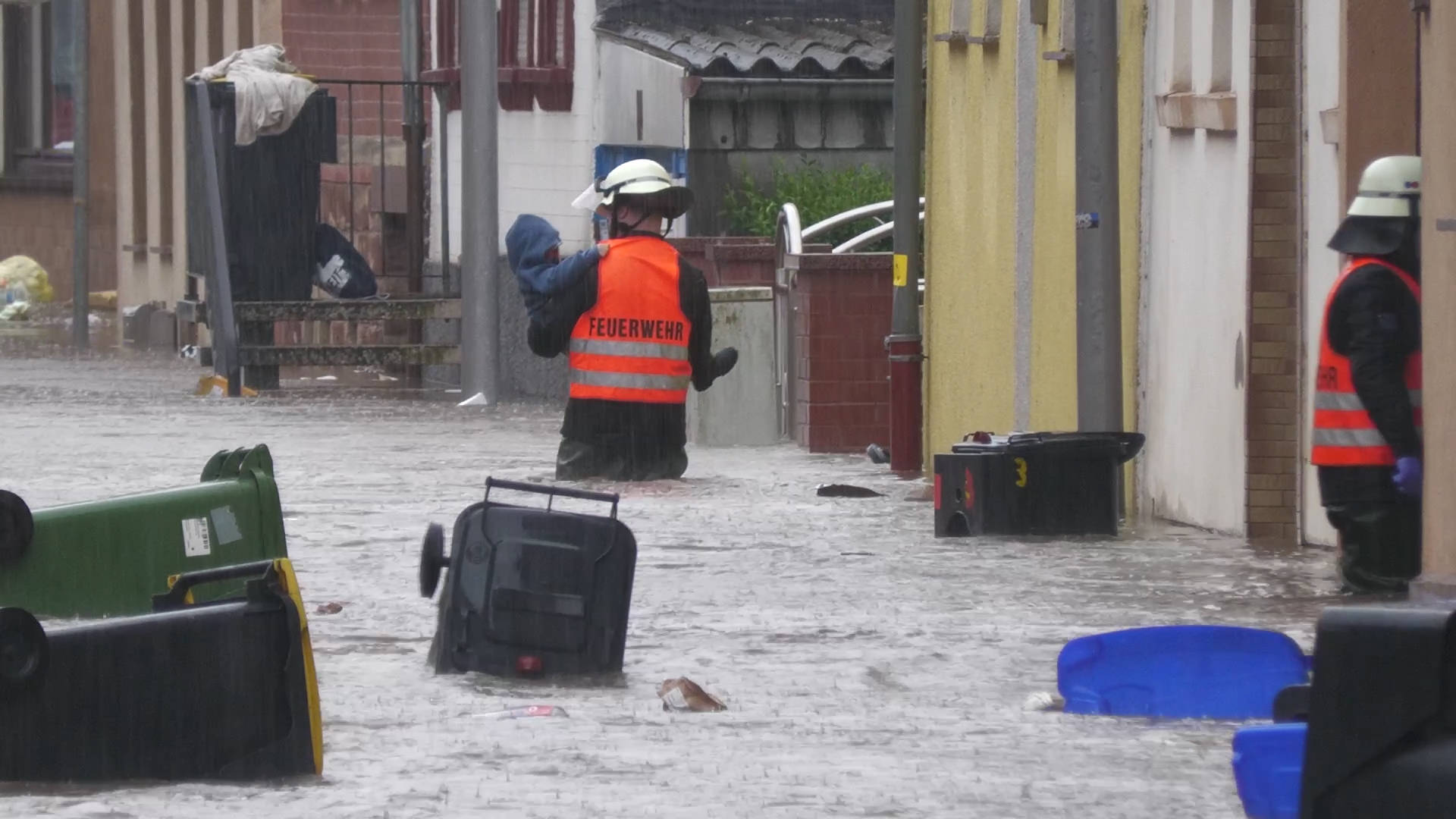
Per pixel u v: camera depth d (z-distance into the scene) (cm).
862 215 5706
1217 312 3466
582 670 2203
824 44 7206
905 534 3472
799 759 1764
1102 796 1600
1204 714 2009
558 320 4422
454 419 6450
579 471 4456
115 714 1605
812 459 5197
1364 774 1050
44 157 12812
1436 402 2516
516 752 1800
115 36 11462
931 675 2220
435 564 2236
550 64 7688
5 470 4622
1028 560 3111
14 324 11831
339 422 6225
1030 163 4328
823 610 2656
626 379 4431
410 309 7406
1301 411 3259
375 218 8919
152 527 2284
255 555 2328
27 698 1586
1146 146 3809
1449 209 2483
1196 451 3569
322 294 9012
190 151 7781
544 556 2206
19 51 12838
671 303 4447
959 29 4925
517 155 7906
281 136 7475
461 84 7269
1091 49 3447
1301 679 2016
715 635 2472
